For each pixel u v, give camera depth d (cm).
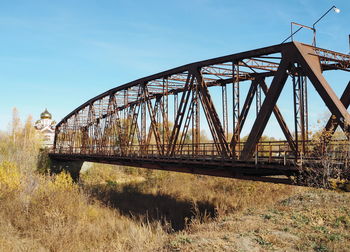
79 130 4834
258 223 1270
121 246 1362
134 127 3042
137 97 3020
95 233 1733
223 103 2048
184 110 2291
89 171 5166
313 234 1095
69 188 2727
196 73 2191
